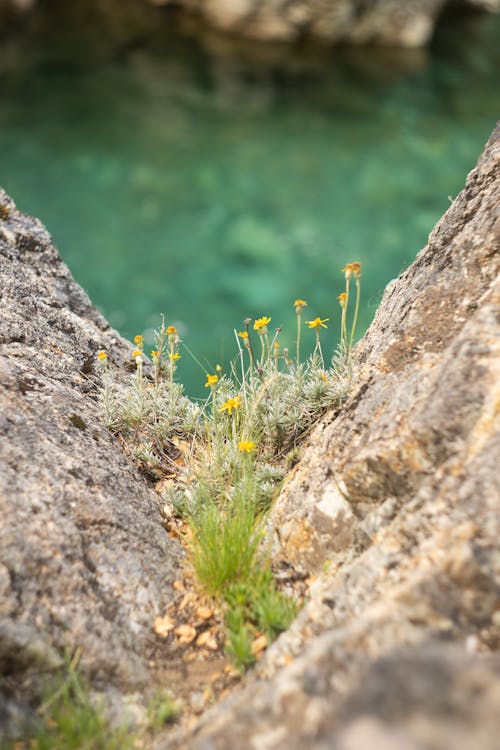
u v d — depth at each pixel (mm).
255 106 15125
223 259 10875
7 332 3189
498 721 1320
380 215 11898
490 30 19531
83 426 3000
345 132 14336
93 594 2336
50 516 2404
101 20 18031
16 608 2100
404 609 1842
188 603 2570
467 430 2199
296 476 2926
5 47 16484
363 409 2682
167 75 16109
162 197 12180
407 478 2328
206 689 2287
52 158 12969
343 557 2496
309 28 17266
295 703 1662
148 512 2867
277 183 12648
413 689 1400
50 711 2031
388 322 3094
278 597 2551
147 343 9258
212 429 3318
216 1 17484
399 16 17203
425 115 14984
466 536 1911
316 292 10250
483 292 2604
